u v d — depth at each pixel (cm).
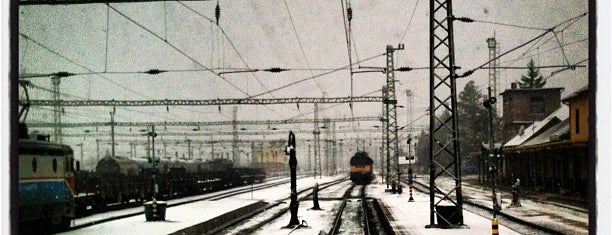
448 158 8944
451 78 2053
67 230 2153
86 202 2972
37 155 1922
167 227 2183
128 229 2131
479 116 8512
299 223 2462
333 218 2841
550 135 4034
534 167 4556
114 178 3588
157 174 4541
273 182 8175
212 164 6712
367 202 3984
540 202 3394
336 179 9119
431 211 2083
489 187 5625
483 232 1917
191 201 4244
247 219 2973
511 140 5416
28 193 1845
